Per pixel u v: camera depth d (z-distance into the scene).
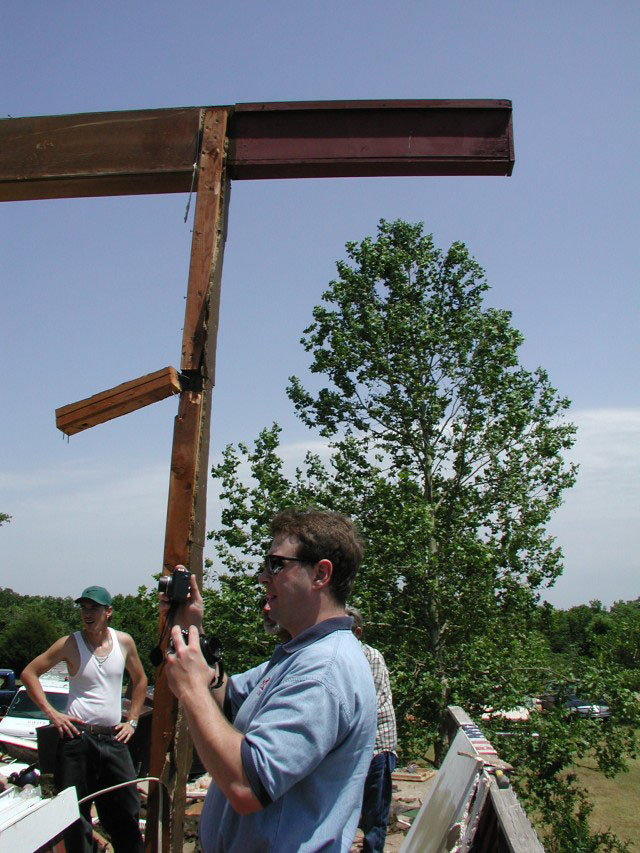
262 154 4.31
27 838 2.30
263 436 12.70
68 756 3.96
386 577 11.30
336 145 4.32
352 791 1.69
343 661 1.73
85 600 4.16
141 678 4.40
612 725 11.94
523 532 12.69
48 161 4.41
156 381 3.57
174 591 2.35
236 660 11.18
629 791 17.45
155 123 4.35
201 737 1.64
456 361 13.73
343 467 12.62
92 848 3.45
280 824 1.62
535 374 13.99
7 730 9.02
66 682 10.82
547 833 12.87
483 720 12.20
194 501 3.54
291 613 1.89
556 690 12.54
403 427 13.49
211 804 1.86
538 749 11.60
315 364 13.69
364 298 14.00
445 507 13.23
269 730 1.62
